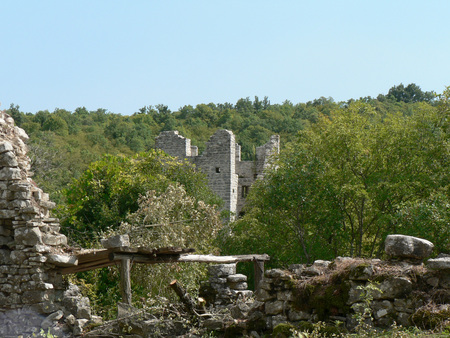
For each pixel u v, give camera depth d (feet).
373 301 29.01
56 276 43.24
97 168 92.79
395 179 93.35
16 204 42.52
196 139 337.11
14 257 42.29
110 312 54.24
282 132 336.90
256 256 56.39
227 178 148.66
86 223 86.12
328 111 379.55
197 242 69.67
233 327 35.04
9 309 42.14
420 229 74.43
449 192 82.89
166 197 70.59
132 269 59.16
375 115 111.34
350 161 99.40
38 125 303.68
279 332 30.45
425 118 99.35
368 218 102.17
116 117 370.12
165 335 37.76
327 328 28.73
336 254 98.07
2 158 43.34
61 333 41.16
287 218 97.45
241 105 416.05
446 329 25.76
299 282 32.76
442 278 28.25
